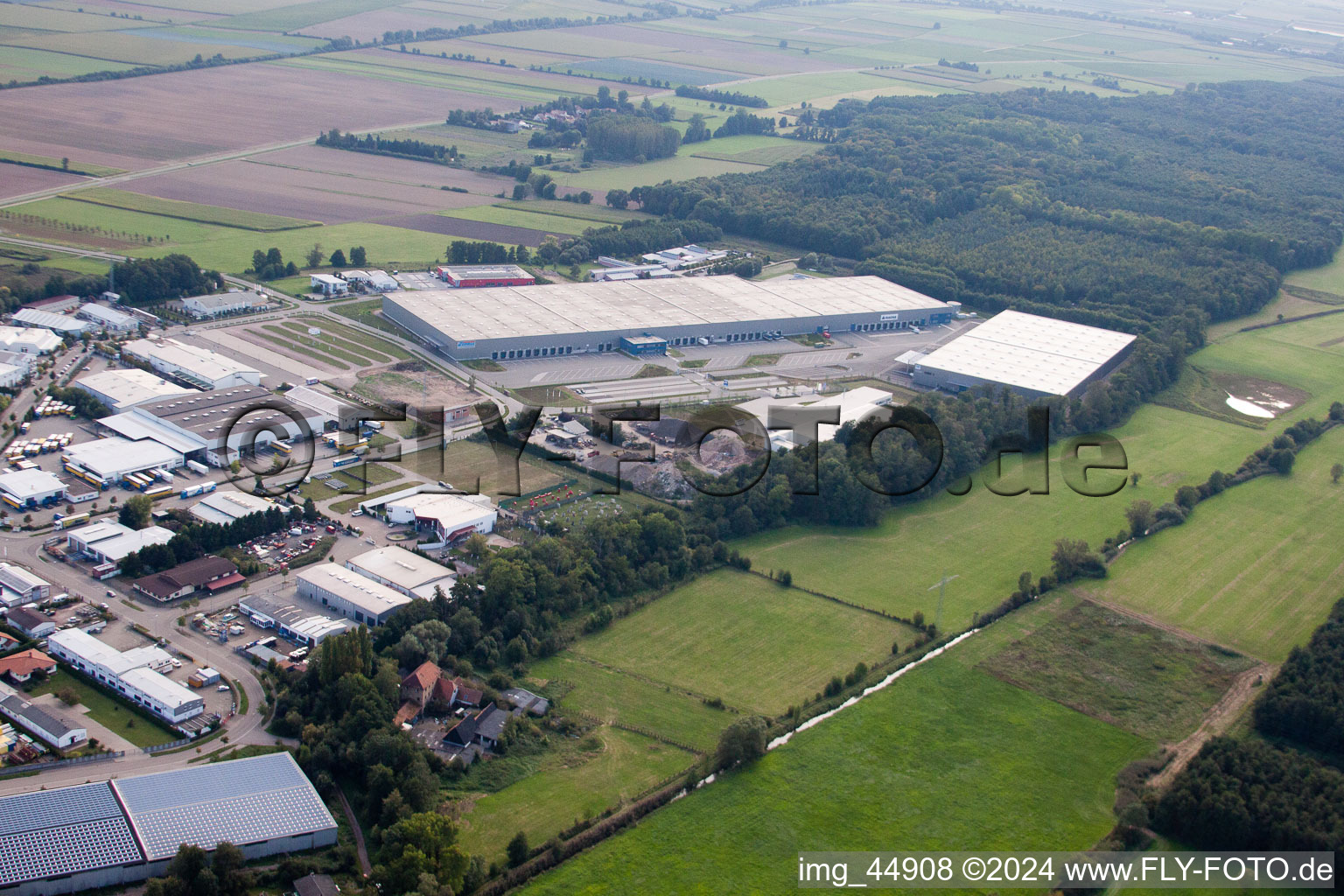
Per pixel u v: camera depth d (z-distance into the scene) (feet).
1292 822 601.62
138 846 554.46
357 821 602.85
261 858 570.87
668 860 591.78
